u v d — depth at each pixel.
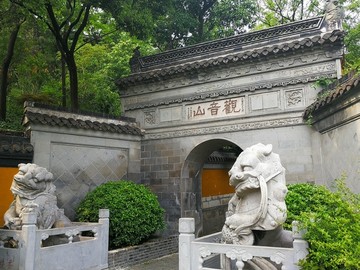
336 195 4.56
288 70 10.44
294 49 10.15
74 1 12.58
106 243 8.50
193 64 11.70
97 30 17.95
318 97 9.51
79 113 11.11
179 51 12.85
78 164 10.88
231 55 11.09
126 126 12.36
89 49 19.12
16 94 17.50
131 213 9.38
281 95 10.44
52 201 7.84
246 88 10.94
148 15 11.35
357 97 6.82
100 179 11.43
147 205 9.88
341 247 3.85
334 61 9.84
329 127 8.60
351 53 16.48
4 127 13.17
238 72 11.20
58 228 7.32
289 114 10.23
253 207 5.10
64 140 10.52
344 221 4.10
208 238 5.60
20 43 15.34
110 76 18.66
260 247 4.50
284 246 5.21
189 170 12.36
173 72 12.09
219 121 11.36
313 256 4.08
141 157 12.77
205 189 14.57
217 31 21.08
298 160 9.91
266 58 10.65
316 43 9.82
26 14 10.34
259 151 5.27
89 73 19.20
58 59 18.42
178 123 12.16
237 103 11.14
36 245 6.75
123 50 19.19
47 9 12.16
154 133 12.63
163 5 12.07
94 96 18.56
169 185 12.13
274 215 4.87
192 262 4.96
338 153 8.19
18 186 7.51
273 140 10.37
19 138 9.66
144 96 13.02
